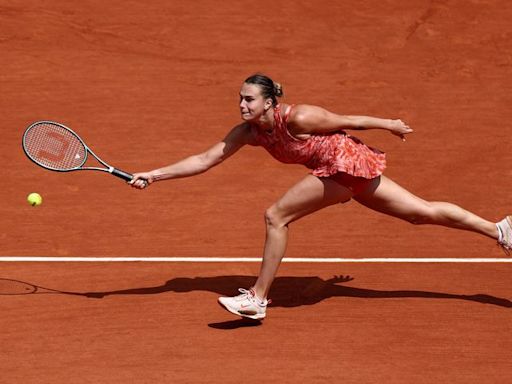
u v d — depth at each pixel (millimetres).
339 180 23766
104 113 41281
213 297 26125
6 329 23844
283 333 23828
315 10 52750
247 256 29406
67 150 25109
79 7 52094
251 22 51281
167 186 35000
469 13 52438
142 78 44875
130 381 21266
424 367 22078
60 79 44438
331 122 23281
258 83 23016
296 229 31500
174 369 21828
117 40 48781
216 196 34312
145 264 28578
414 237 30953
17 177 35469
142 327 24078
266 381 21328
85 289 26531
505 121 41531
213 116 41344
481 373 21828
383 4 53562
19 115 40781
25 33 48875
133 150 38094
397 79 45438
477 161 37969
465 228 24734
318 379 21438
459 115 42031
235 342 23281
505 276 27844
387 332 23922
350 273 28047
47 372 21656
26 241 30219
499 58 47781
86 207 33094
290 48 48625
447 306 25562
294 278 27609
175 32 49875
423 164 37625
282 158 24172
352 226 31797
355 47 48750
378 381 21391
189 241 30516
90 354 22562
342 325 24328
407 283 27266
